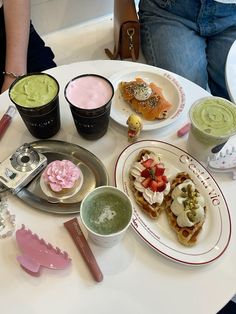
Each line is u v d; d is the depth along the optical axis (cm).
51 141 84
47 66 125
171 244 72
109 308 65
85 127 81
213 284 68
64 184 75
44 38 167
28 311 64
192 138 82
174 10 140
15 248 70
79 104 78
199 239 73
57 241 72
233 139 88
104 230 66
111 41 164
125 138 88
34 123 80
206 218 76
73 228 72
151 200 75
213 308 66
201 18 137
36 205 75
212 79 143
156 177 77
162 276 69
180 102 92
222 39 141
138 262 70
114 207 68
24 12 116
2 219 73
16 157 78
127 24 125
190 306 66
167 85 97
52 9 160
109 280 68
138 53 136
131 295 66
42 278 67
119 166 80
